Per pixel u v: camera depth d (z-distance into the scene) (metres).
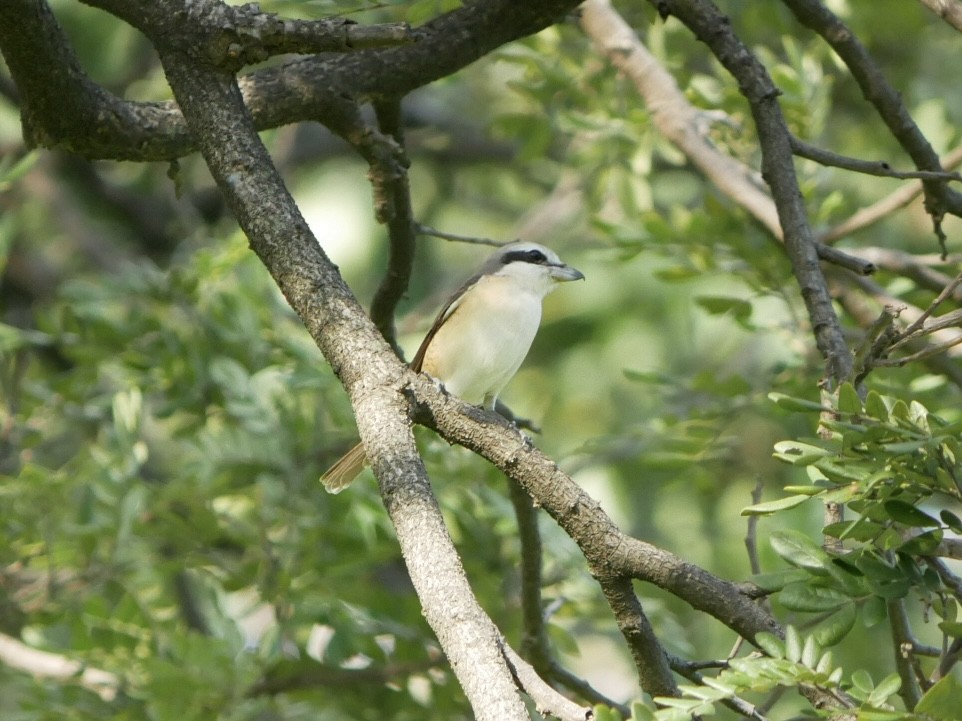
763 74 7.73
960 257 9.93
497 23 7.44
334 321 5.61
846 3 12.41
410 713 10.27
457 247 17.91
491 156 17.80
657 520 14.70
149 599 11.13
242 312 11.40
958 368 9.89
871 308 10.72
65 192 17.06
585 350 16.09
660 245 11.10
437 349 10.47
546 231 16.14
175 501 10.66
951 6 7.09
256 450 10.73
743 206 10.34
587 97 12.44
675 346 15.77
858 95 14.22
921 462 4.99
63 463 13.86
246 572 10.61
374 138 7.58
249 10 6.13
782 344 13.81
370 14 11.01
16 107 15.80
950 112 14.12
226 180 6.00
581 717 4.68
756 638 4.87
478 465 10.88
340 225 16.36
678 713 4.39
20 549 10.27
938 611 5.39
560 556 10.52
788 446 5.17
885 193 14.44
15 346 11.46
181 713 9.45
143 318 11.55
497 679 4.46
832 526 5.09
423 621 10.52
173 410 11.23
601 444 11.40
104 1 6.30
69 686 9.69
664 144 12.14
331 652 10.12
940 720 4.39
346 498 10.70
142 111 7.11
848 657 11.84
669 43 12.79
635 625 5.27
